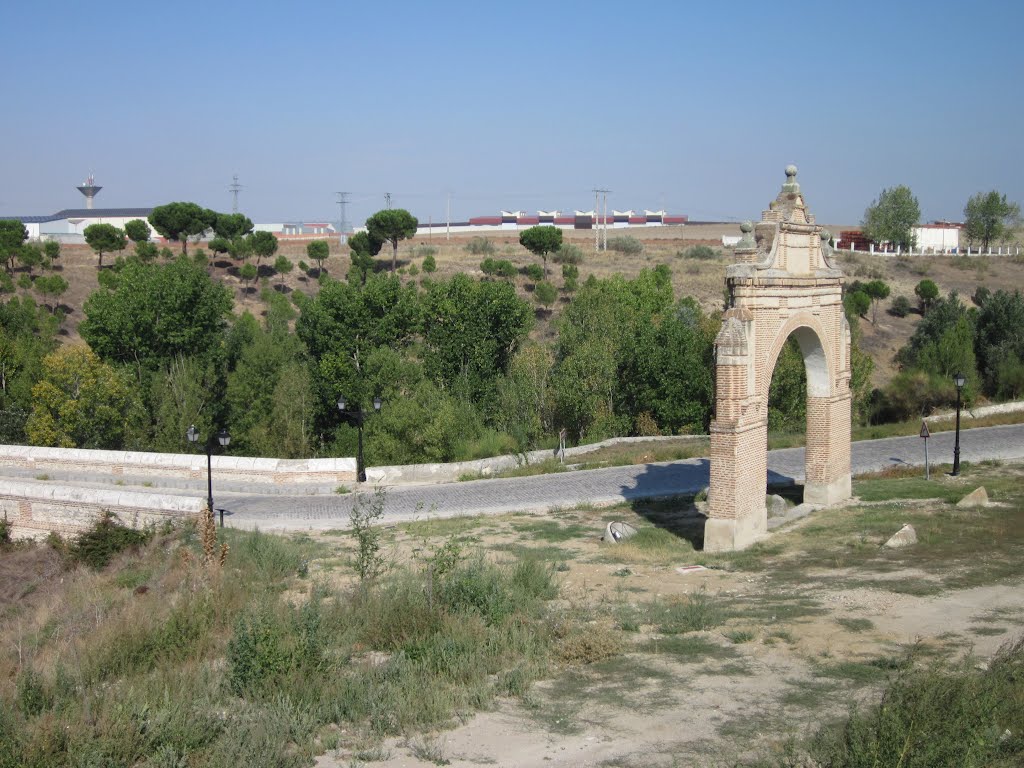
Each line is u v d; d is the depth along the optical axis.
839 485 23.88
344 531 23.72
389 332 45.75
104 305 43.84
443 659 12.50
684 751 9.62
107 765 9.38
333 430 42.53
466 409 38.44
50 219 118.56
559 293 73.12
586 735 10.18
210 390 42.59
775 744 9.60
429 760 9.62
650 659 12.73
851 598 15.34
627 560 19.50
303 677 11.75
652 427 41.16
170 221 80.19
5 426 38.53
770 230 20.38
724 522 19.64
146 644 13.49
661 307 53.28
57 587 19.67
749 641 13.31
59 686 11.50
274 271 79.19
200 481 30.12
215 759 9.44
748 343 19.75
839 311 23.61
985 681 9.36
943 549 18.42
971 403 43.19
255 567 18.34
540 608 14.99
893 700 8.73
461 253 89.75
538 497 27.23
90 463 31.36
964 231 101.31
